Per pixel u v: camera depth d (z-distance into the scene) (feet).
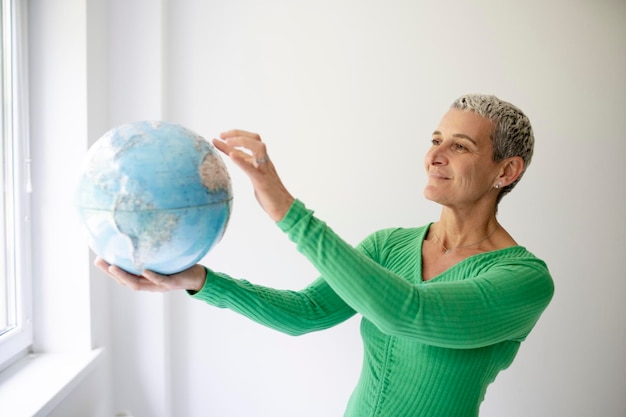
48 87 5.81
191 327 7.06
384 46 6.73
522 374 7.32
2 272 5.67
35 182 5.90
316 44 6.72
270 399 7.15
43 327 6.08
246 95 6.77
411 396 3.77
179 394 7.16
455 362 3.65
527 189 7.04
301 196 6.89
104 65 6.30
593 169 7.06
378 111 6.80
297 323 4.18
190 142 3.28
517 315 3.39
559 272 7.17
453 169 3.76
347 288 3.00
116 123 6.46
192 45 6.70
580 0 6.82
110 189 3.03
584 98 6.95
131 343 6.77
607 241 7.19
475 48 6.78
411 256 4.14
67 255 6.00
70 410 5.65
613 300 7.29
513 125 3.72
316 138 6.82
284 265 6.95
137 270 3.28
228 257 6.94
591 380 7.38
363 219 6.93
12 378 5.39
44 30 5.75
